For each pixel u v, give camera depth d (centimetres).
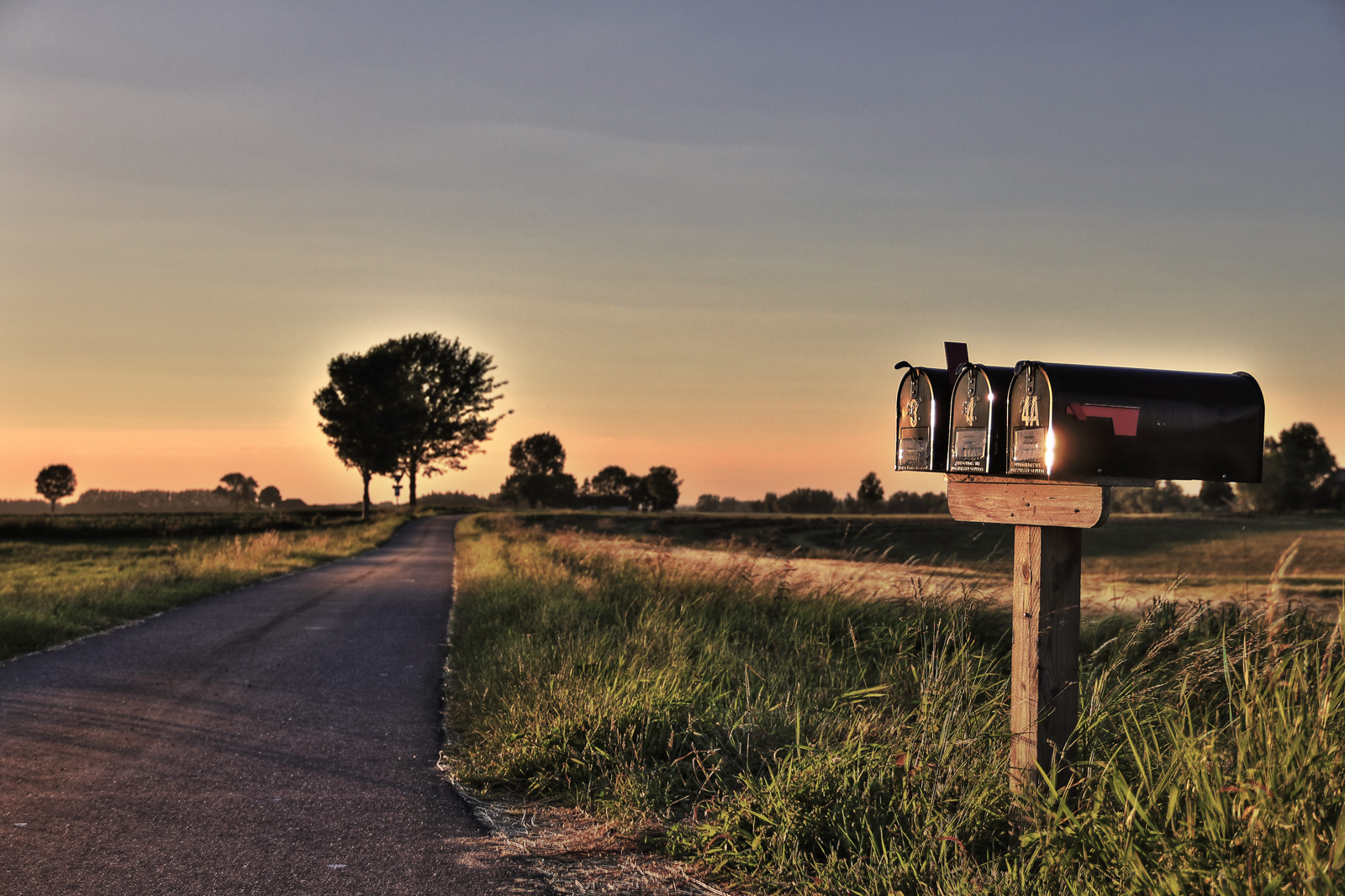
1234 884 247
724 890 357
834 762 411
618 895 353
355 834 426
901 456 424
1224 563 2006
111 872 375
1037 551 352
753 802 405
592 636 824
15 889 358
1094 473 331
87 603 1361
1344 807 253
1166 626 614
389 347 9650
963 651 545
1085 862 299
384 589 1836
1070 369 336
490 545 3281
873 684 675
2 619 1066
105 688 787
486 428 10525
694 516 8800
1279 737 285
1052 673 350
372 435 8150
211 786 502
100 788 496
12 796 480
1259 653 361
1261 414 354
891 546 1141
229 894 354
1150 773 332
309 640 1102
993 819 363
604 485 17388
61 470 18375
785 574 1123
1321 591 1098
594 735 532
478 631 1077
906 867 328
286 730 638
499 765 525
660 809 450
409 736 625
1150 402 339
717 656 763
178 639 1100
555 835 426
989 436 362
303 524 6650
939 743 407
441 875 374
